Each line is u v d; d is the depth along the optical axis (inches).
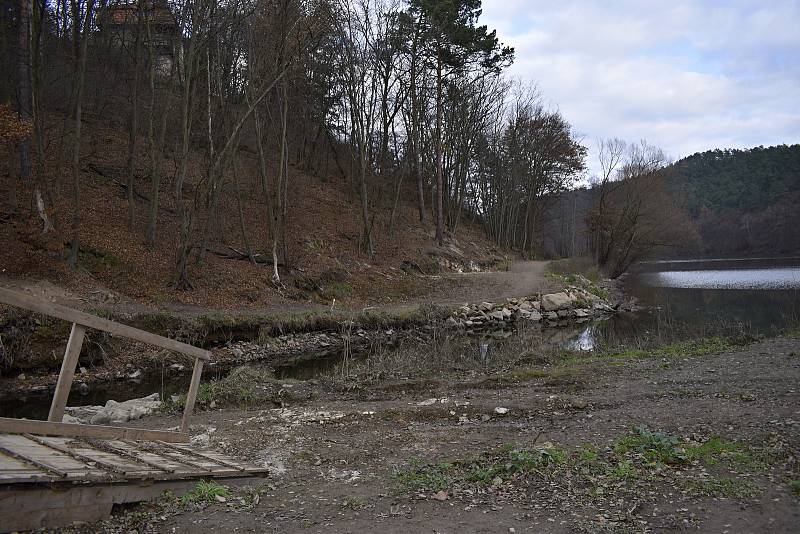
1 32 769.6
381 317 938.1
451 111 1749.5
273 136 1240.2
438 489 212.7
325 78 1437.0
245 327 752.3
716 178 4611.2
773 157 4574.3
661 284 1930.4
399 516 189.3
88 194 933.8
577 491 201.9
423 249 1513.3
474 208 2311.8
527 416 333.7
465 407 360.2
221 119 1001.5
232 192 1188.5
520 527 175.3
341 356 721.6
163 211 1001.5
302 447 290.0
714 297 1405.0
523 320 1023.6
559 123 2257.6
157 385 543.2
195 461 237.1
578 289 1401.3
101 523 179.9
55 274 693.3
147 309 703.7
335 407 381.4
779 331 632.4
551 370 466.9
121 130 1173.7
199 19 837.8
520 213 2512.3
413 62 1502.2
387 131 1529.3
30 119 745.0
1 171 808.3
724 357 466.6
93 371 567.5
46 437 220.7
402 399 400.2
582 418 315.9
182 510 194.4
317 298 1000.2
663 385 378.3
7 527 161.8
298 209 1314.0
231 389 427.8
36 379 530.0
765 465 216.4
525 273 1571.1
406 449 280.5
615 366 464.8
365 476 241.9
